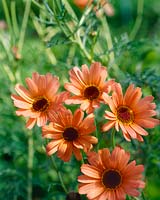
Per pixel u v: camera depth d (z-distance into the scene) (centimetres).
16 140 81
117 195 50
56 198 73
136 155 74
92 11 73
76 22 74
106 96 52
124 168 51
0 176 77
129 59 85
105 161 51
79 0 87
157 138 74
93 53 72
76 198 58
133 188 50
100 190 51
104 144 69
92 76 54
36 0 77
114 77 78
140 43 77
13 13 82
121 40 75
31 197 77
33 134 80
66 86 54
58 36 86
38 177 78
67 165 72
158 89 73
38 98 55
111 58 77
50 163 76
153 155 73
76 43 72
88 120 53
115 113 52
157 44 86
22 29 82
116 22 125
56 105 53
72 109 76
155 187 79
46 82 55
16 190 76
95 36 71
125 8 123
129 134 52
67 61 82
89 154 52
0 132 84
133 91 53
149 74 73
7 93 84
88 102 53
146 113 53
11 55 83
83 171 51
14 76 83
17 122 83
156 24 119
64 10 69
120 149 51
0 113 84
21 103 55
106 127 52
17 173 78
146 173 76
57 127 54
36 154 79
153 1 131
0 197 77
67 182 76
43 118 54
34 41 103
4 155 83
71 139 53
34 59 86
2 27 92
